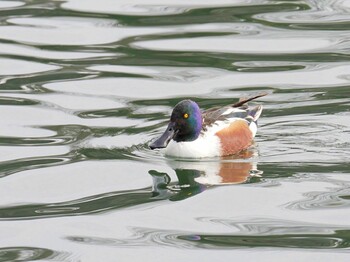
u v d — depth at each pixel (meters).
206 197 14.17
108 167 15.31
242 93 18.50
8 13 22.98
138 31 21.73
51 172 15.10
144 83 19.08
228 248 12.52
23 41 21.30
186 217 13.52
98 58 20.38
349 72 19.39
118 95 18.52
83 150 15.98
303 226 13.14
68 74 19.58
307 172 14.98
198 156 15.76
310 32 21.53
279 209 13.71
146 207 13.86
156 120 17.25
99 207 13.87
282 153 15.83
